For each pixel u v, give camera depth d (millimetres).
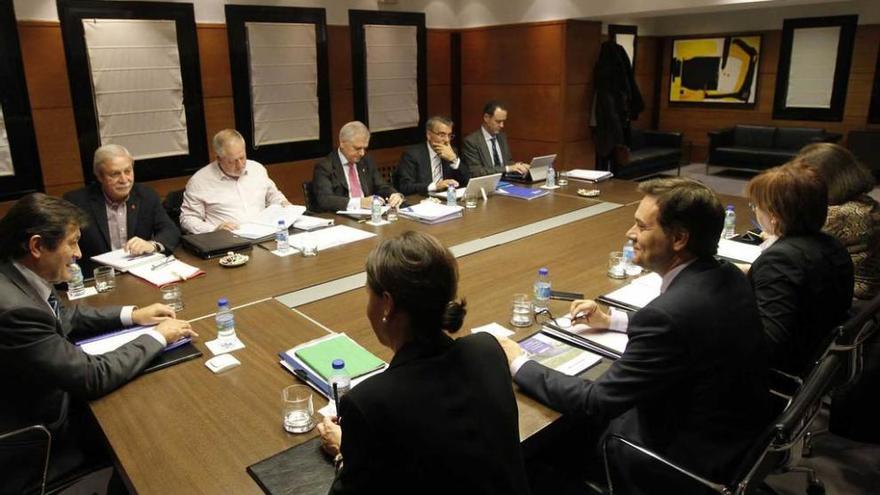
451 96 6562
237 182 3508
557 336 1805
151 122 4555
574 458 1727
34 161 4133
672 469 1404
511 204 3689
